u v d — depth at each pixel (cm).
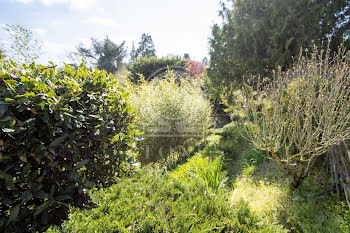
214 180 242
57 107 119
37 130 117
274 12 399
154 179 144
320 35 385
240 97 482
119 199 118
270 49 409
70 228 94
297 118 203
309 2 368
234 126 520
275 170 268
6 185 104
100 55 1741
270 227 108
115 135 173
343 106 180
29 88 114
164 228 95
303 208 179
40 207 113
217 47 534
